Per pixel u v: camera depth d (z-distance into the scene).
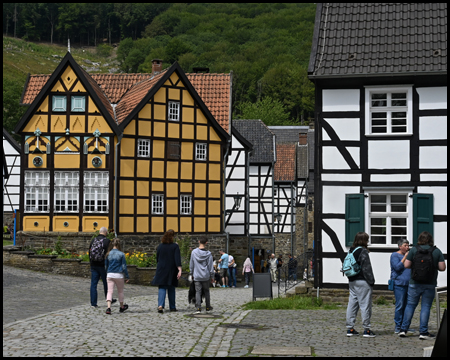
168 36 136.12
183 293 20.06
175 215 28.38
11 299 15.03
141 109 27.58
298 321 12.42
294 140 53.28
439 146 16.89
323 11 18.66
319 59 17.39
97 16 157.50
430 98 16.95
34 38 150.00
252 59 107.50
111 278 13.13
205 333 10.52
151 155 27.83
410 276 10.79
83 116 26.86
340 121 17.28
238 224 34.38
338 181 17.23
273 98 93.12
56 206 26.66
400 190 16.97
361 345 9.70
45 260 22.14
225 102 32.03
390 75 16.80
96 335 10.12
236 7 143.75
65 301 15.34
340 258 17.11
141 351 8.85
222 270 26.98
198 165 29.14
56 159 26.78
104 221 26.58
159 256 13.45
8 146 40.81
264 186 39.12
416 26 17.80
